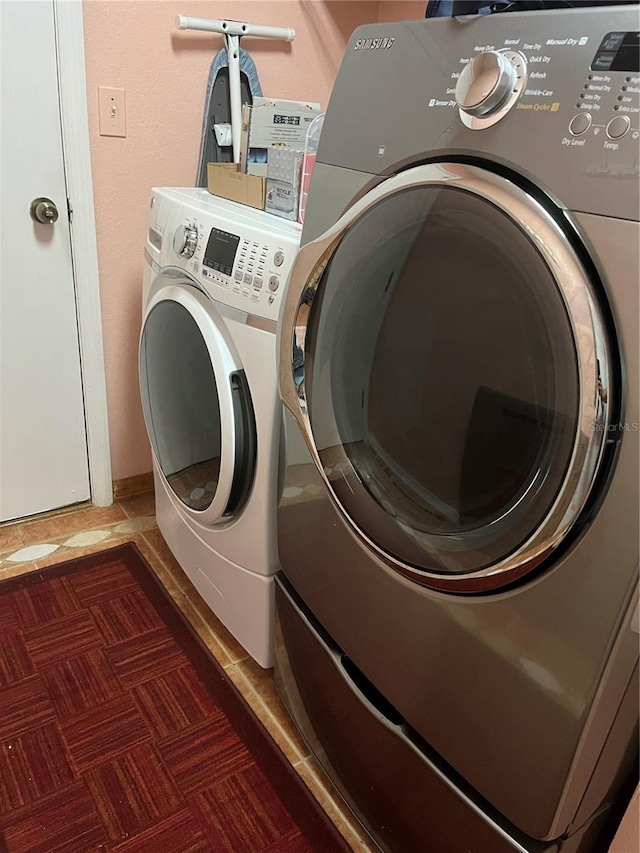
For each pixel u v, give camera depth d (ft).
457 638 2.64
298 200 3.97
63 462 5.97
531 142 2.10
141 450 6.34
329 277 2.99
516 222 2.09
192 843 3.49
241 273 3.59
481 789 2.69
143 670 4.51
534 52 2.12
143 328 4.66
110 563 5.51
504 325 2.26
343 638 3.37
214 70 5.39
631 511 1.95
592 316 1.93
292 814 3.68
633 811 2.57
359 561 3.13
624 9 1.93
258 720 4.23
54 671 4.44
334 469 3.14
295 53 5.89
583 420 1.96
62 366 5.61
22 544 5.65
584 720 2.21
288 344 3.18
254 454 3.82
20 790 3.67
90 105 4.99
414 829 3.18
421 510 2.75
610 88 1.92
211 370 3.89
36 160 4.90
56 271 5.29
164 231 4.34
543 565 2.24
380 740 3.25
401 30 2.63
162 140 5.40
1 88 4.60
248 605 4.27
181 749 3.98
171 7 5.06
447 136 2.39
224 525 4.30
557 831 2.47
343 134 2.89
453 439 2.56
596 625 2.10
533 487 2.20
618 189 1.88
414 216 2.50
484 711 2.59
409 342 2.69
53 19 4.59
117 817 3.58
